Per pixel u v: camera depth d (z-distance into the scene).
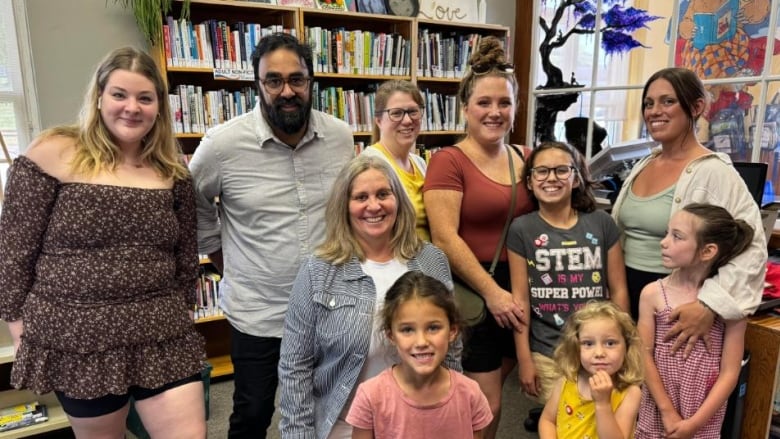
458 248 1.66
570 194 1.72
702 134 2.96
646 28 3.21
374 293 1.37
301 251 1.80
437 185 1.71
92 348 1.35
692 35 2.97
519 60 4.04
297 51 1.67
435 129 3.71
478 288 1.67
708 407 1.55
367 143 3.50
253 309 1.80
